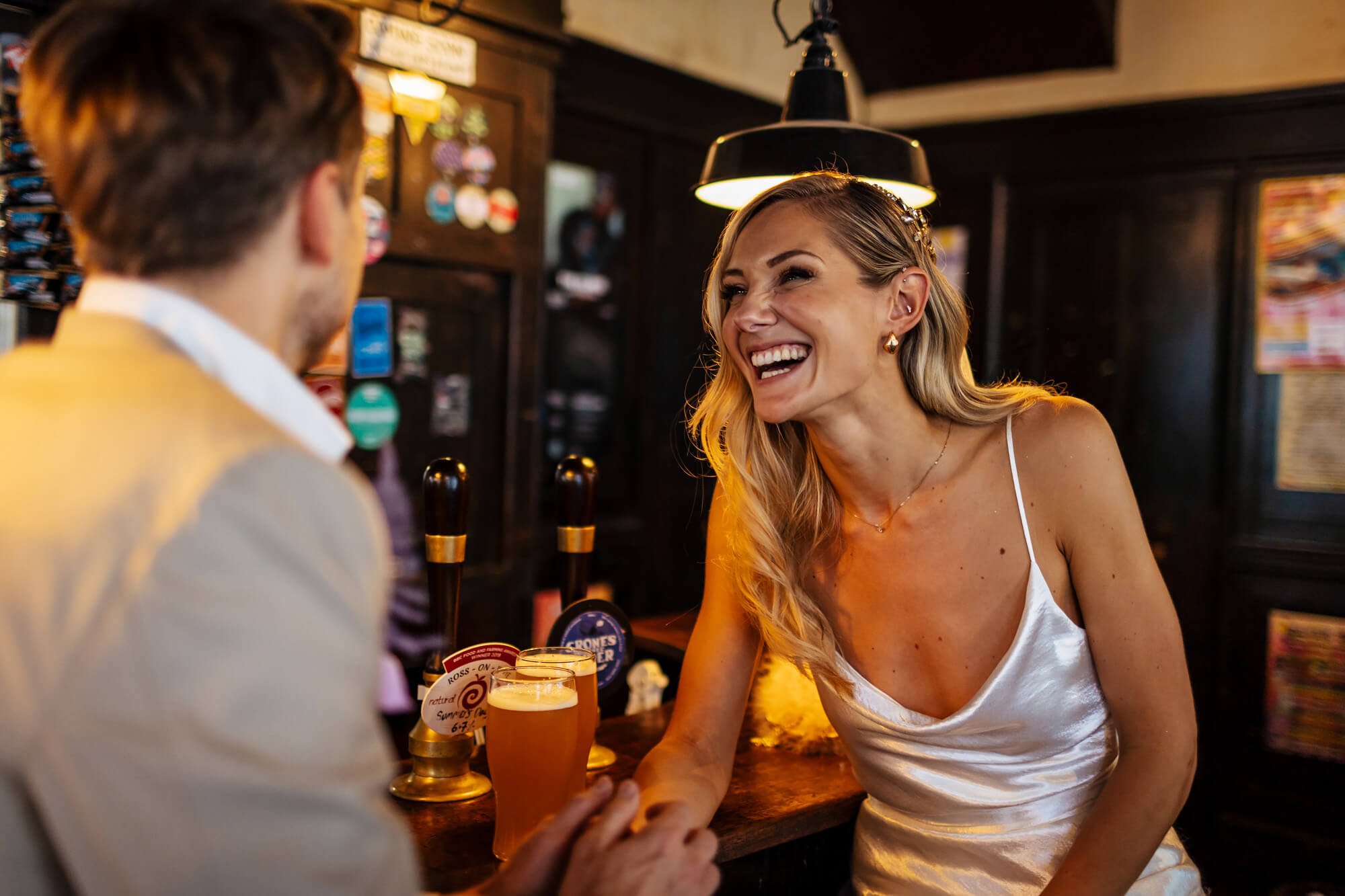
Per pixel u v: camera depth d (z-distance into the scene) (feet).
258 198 2.17
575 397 11.66
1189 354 11.94
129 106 2.06
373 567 2.03
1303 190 11.19
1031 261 12.90
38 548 1.83
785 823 4.19
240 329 2.24
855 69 13.82
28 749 1.79
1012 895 4.09
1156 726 3.89
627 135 11.86
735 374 4.66
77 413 1.96
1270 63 11.33
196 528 1.76
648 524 12.42
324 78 2.28
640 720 5.41
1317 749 11.15
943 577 4.27
